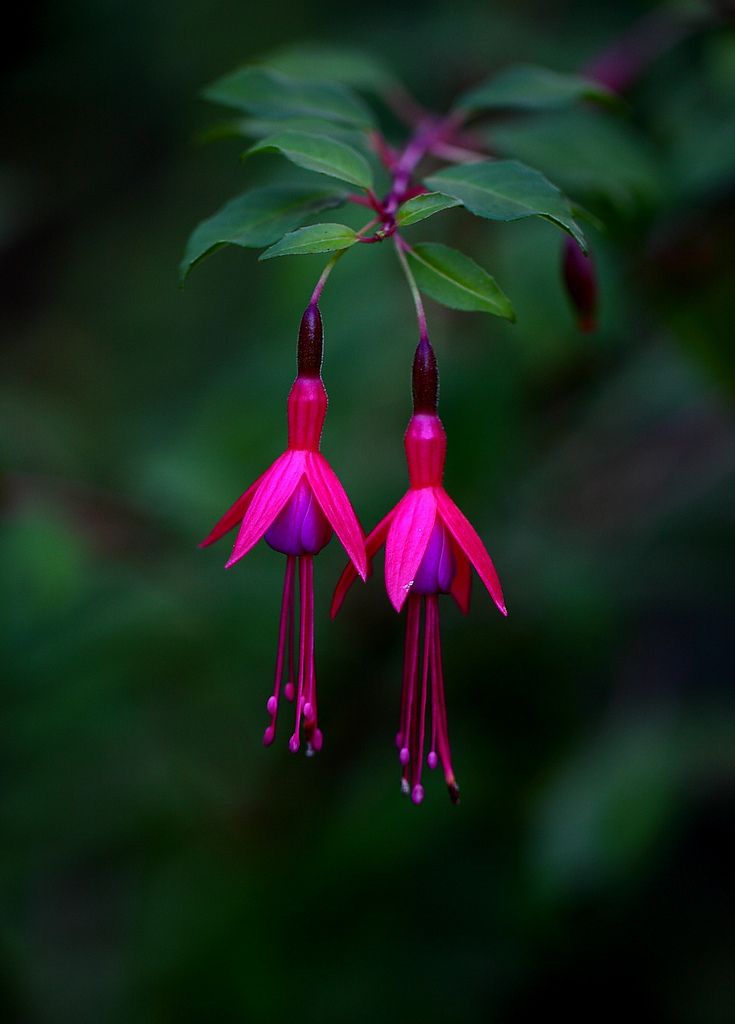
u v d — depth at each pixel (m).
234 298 0.76
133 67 0.80
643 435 0.59
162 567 0.53
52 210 0.80
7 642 0.50
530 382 0.53
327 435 0.54
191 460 0.53
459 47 0.62
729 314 0.50
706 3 0.49
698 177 0.49
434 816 0.53
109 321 0.78
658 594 0.56
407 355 0.54
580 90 0.45
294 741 0.42
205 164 0.78
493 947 0.53
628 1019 0.54
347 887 0.53
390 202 0.42
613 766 0.52
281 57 0.46
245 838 0.54
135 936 0.53
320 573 0.54
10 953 0.53
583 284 0.44
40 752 0.52
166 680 0.52
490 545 0.56
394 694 0.54
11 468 0.53
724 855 0.58
